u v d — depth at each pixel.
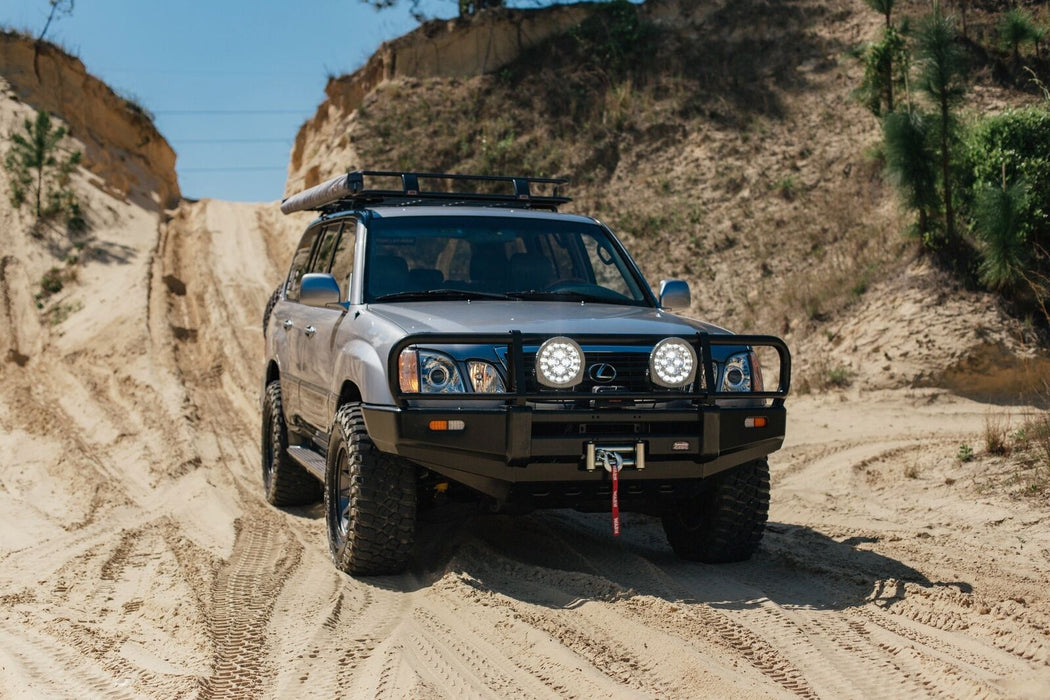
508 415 5.75
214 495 9.67
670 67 31.52
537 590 5.91
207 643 5.03
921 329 15.98
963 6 27.91
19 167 30.28
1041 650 4.66
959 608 5.37
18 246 26.67
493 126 30.83
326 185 8.57
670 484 6.20
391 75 34.59
